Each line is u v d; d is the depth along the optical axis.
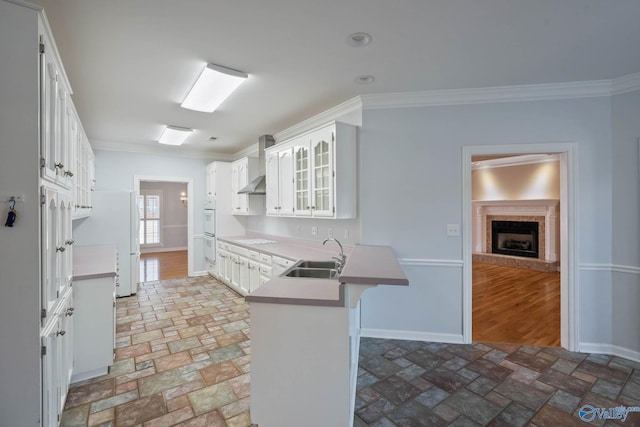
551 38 2.10
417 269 3.15
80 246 4.11
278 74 2.66
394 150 3.18
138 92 3.01
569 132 2.85
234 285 4.94
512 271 6.55
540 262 6.55
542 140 2.90
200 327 3.48
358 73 2.64
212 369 2.58
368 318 3.24
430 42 2.16
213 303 4.34
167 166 5.82
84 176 3.41
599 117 2.80
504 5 1.77
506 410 2.06
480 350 2.92
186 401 2.15
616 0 1.71
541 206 6.73
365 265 2.03
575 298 2.85
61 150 1.90
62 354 1.90
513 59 2.39
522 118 2.94
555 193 6.48
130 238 4.67
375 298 3.22
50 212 1.64
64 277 1.97
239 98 3.21
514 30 2.01
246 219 6.03
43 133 1.43
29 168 1.36
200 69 2.55
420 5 1.77
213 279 5.79
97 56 2.33
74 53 2.28
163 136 4.75
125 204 4.63
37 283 1.39
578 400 2.17
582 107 2.83
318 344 1.76
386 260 2.23
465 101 3.03
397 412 2.04
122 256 4.61
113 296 2.56
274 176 4.19
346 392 1.74
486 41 2.14
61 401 1.88
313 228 4.14
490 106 3.00
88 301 2.41
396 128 3.17
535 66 2.50
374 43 2.18
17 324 1.36
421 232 3.14
